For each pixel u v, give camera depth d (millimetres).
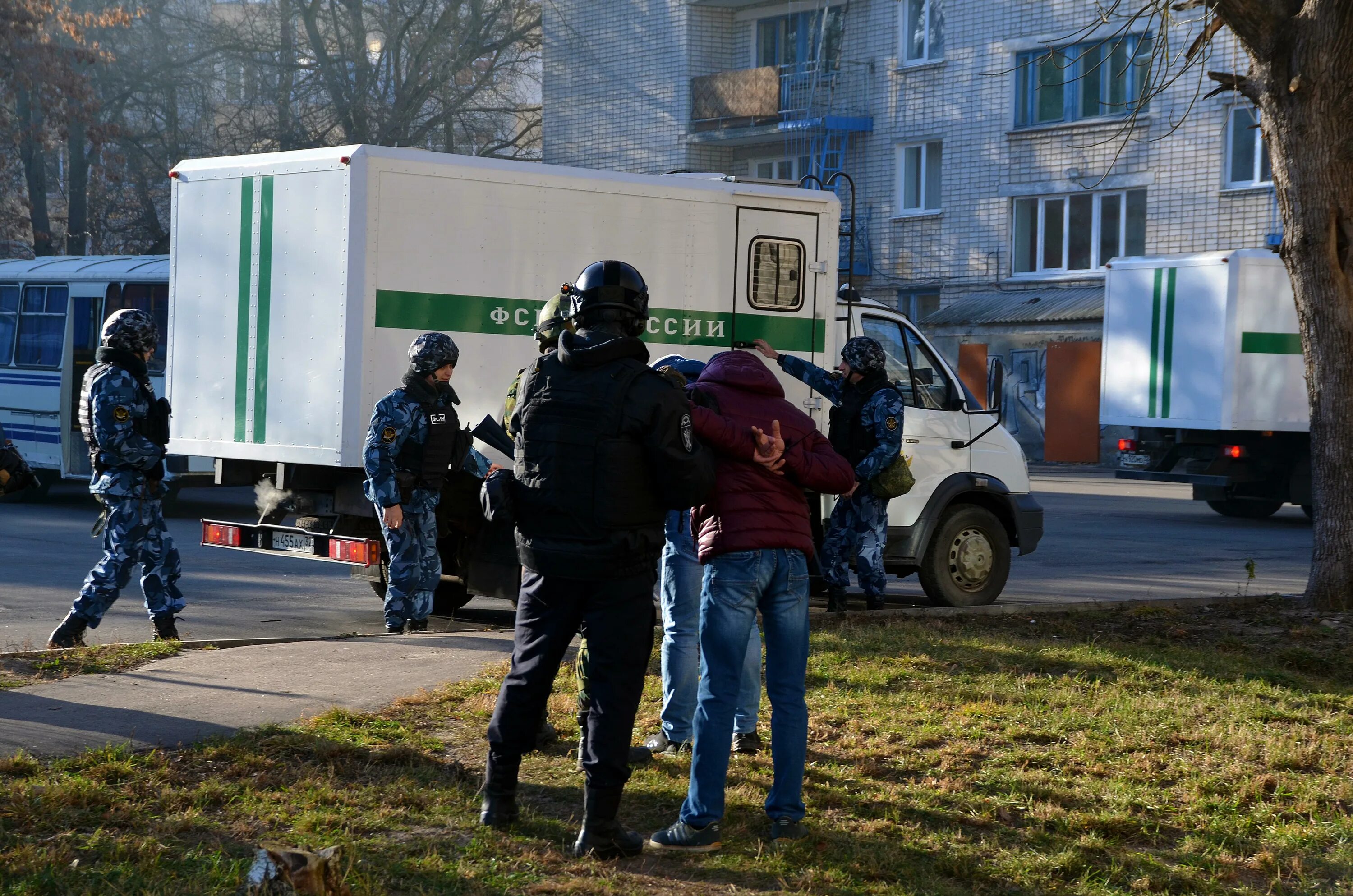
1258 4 9477
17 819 4535
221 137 39438
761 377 4926
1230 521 18719
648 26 35344
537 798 5199
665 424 4551
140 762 5262
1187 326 18469
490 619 10016
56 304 17641
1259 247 27531
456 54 36250
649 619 4691
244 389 9367
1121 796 5332
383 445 8227
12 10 32188
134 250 40656
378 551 8953
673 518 5824
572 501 4562
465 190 9008
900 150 32594
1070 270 30312
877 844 4773
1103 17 10328
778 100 33031
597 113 36625
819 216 10016
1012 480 10781
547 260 9219
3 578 11023
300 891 3775
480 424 5191
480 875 4320
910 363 10477
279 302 9172
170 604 7910
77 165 38625
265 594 10766
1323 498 9742
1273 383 18094
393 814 4848
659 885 4398
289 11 37312
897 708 6598
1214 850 4828
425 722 6125
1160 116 28688
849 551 9359
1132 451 19156
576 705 6207
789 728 4816
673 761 5773
